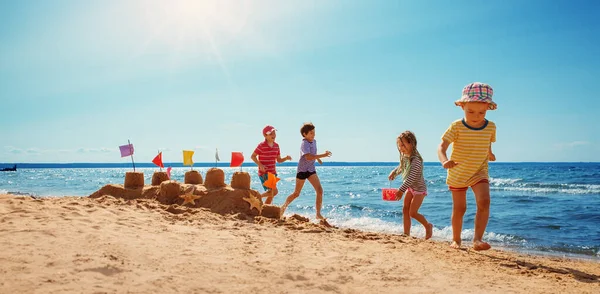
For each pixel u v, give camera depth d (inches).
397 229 376.8
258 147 283.3
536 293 124.9
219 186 259.4
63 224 152.9
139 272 113.0
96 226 156.4
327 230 210.4
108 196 244.2
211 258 133.6
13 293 91.2
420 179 235.9
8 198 192.7
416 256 160.7
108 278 106.0
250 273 122.4
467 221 441.7
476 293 120.5
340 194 903.1
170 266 121.1
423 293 117.4
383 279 127.5
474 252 181.8
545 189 981.2
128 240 142.4
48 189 994.1
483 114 183.5
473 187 189.3
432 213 519.2
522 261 175.9
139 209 213.8
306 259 142.3
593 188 1011.3
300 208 581.9
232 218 218.4
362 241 185.3
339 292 114.3
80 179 1854.1
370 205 638.5
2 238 129.7
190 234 165.9
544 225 416.5
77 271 107.7
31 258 113.4
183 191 251.1
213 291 106.0
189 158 284.2
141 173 277.3
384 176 2285.9
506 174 1991.9
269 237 175.5
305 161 274.2
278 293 109.0
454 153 191.5
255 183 1342.3
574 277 151.2
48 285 97.3
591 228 396.8
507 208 579.5
